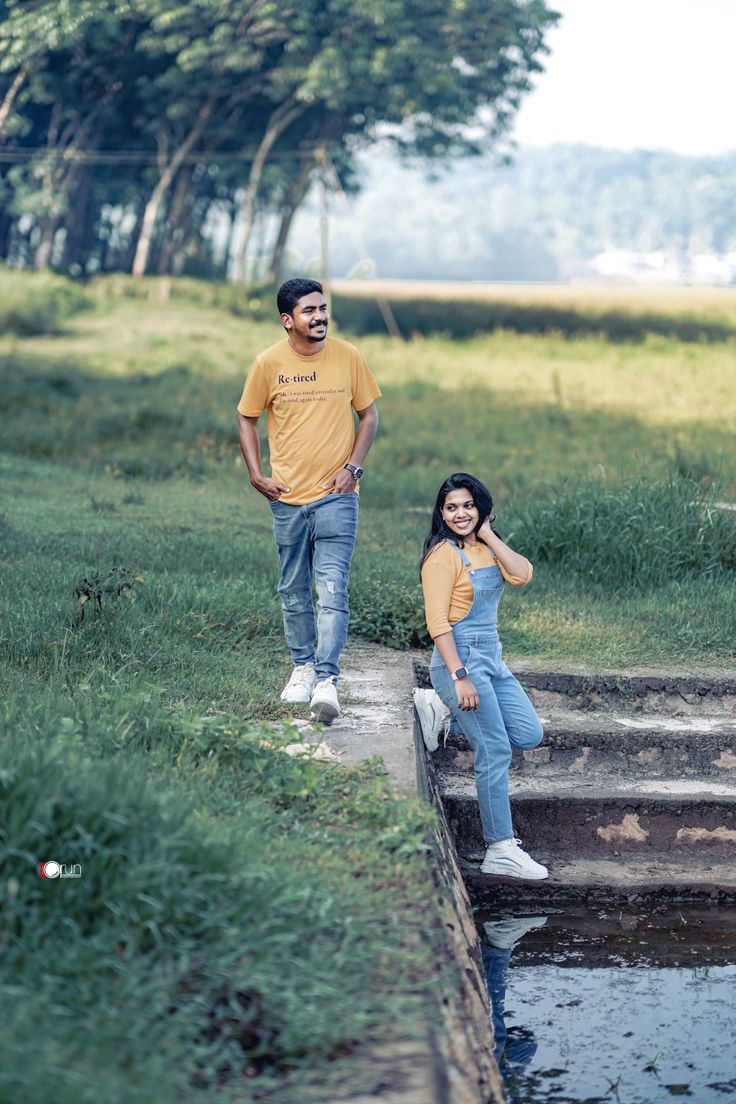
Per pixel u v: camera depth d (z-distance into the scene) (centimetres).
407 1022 304
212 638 653
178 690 554
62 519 1025
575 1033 424
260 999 308
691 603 823
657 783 605
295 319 528
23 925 306
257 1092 278
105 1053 271
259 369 540
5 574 739
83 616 624
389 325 3978
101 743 440
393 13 4034
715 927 522
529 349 3656
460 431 2102
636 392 2781
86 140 4797
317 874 366
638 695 670
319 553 543
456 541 517
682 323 4453
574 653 720
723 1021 436
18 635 598
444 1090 288
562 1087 386
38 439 1773
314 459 537
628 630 763
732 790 595
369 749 505
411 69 4328
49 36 3878
